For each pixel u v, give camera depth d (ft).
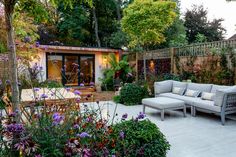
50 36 51.24
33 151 5.57
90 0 8.46
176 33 45.62
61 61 38.32
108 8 57.57
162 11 29.94
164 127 16.55
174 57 30.25
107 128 8.13
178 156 11.08
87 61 41.16
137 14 29.63
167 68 31.68
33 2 7.63
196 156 11.09
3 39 18.67
